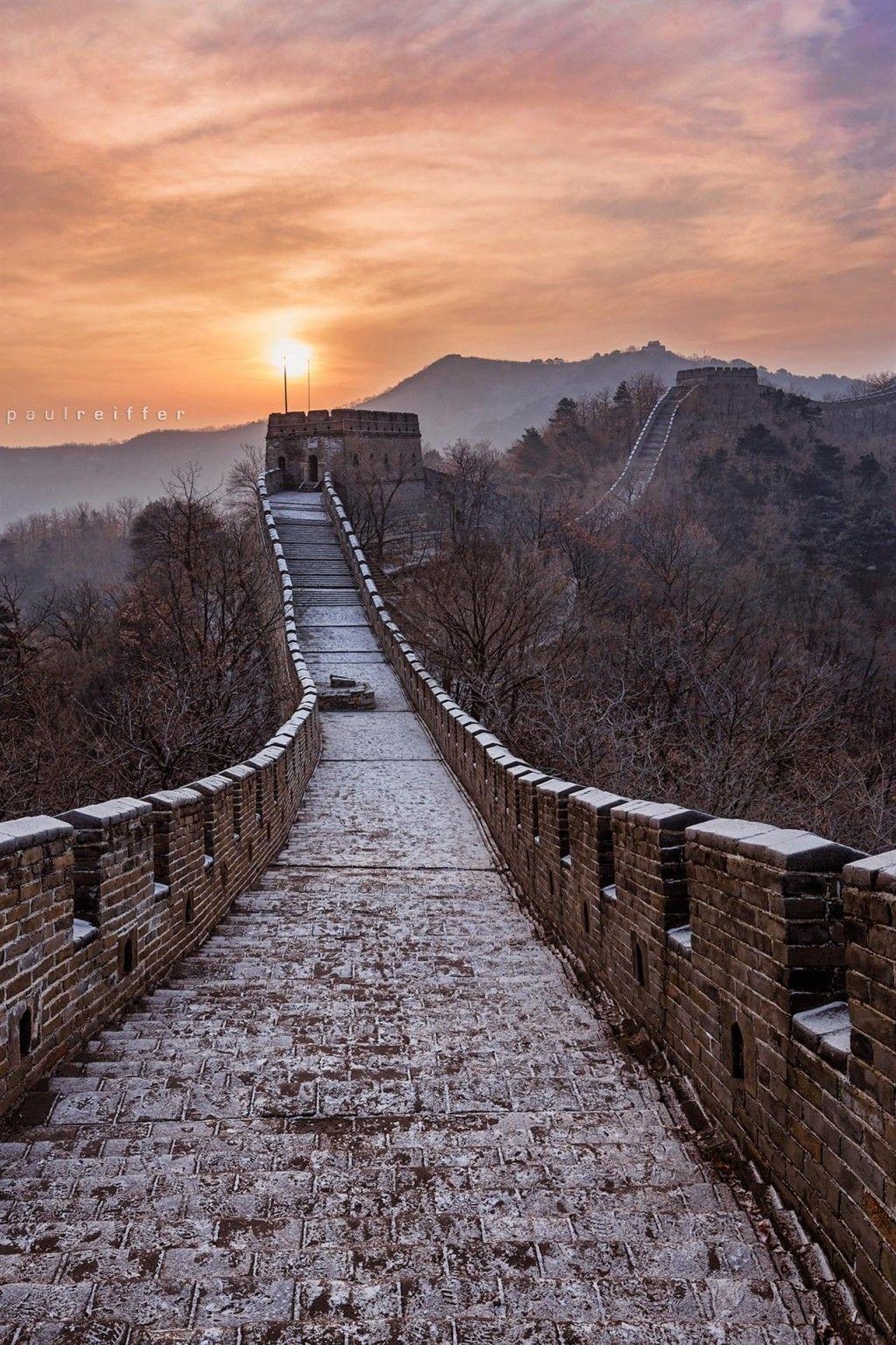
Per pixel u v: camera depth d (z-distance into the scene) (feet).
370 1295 12.99
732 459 417.28
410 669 114.01
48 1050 21.03
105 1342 11.97
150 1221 14.71
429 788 75.51
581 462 498.28
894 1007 12.61
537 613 119.85
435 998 27.73
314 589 164.76
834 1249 14.02
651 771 71.41
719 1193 16.02
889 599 234.17
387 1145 17.85
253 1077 20.99
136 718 91.15
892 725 104.68
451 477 301.43
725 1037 18.34
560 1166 16.89
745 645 120.06
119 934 25.75
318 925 38.42
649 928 23.54
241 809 44.01
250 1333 12.19
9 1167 16.72
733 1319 12.79
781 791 72.28
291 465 273.75
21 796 75.61
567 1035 24.23
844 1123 13.87
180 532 198.70
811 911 15.85
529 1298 13.08
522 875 45.37
